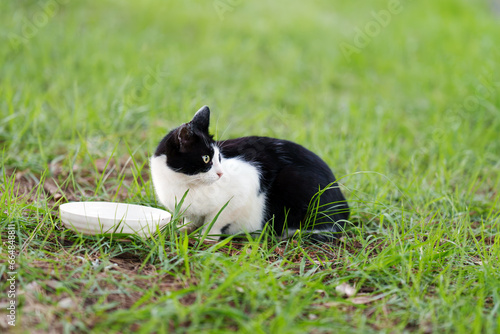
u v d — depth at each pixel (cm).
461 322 284
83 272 310
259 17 1381
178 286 315
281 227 421
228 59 1059
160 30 1159
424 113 883
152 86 781
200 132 395
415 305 303
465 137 735
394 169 635
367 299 315
